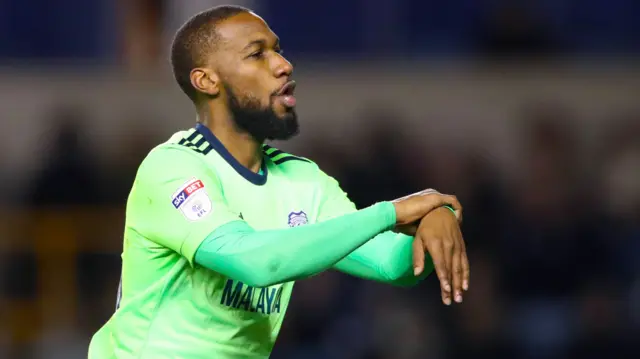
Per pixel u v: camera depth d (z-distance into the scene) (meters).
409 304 27.45
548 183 29.00
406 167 29.16
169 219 12.53
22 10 33.69
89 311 28.36
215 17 13.33
